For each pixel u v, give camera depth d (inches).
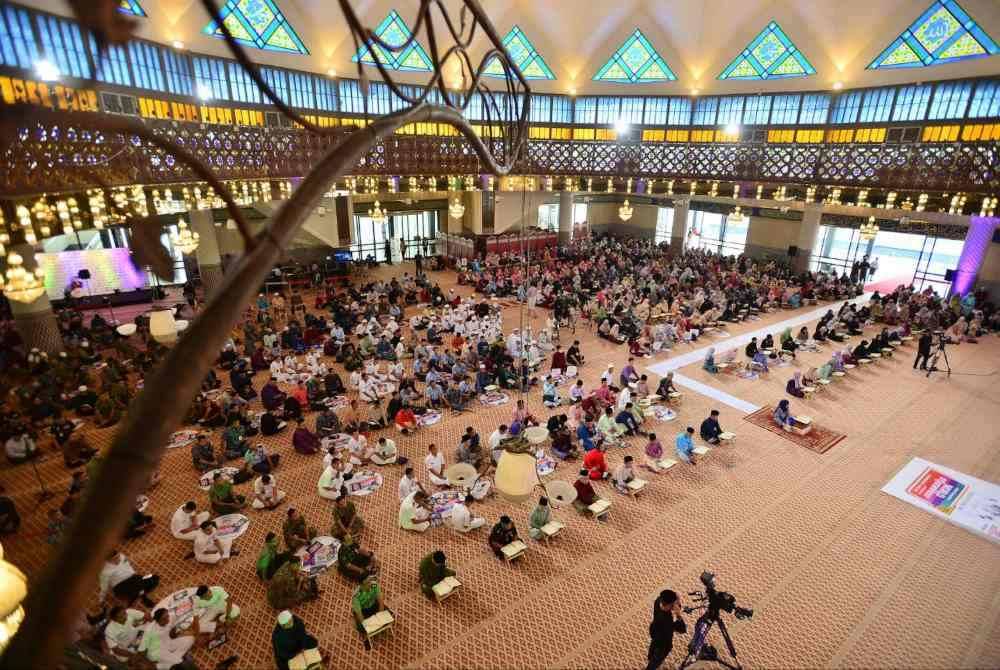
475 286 939.3
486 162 150.0
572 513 376.8
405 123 98.0
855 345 690.8
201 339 51.6
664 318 762.8
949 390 565.6
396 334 659.4
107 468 43.9
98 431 465.4
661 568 330.0
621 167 885.2
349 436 458.6
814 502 389.7
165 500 382.3
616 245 1272.1
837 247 1173.1
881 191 684.1
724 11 823.7
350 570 312.8
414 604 302.2
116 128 55.6
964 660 275.7
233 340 669.3
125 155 453.4
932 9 672.4
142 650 257.0
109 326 683.4
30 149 320.8
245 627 287.9
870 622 296.4
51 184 337.7
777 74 829.8
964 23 650.2
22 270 339.9
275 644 256.8
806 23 775.7
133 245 86.4
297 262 968.9
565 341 693.9
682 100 916.6
